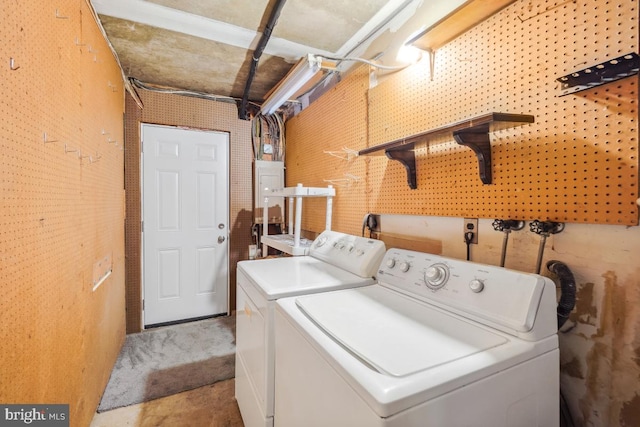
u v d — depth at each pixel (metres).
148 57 2.36
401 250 1.38
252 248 3.29
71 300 1.31
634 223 0.82
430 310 1.07
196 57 2.36
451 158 1.36
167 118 2.91
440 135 1.21
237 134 3.21
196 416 1.71
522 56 1.08
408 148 1.51
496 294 0.94
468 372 0.70
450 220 1.38
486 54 1.20
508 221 1.10
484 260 1.23
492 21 1.17
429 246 1.49
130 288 2.76
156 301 2.93
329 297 1.21
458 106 1.32
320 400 0.82
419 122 1.53
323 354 0.81
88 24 1.55
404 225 1.66
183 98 2.97
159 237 2.94
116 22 1.89
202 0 1.70
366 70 1.97
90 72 1.58
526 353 0.80
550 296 0.88
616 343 0.87
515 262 1.11
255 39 2.09
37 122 1.00
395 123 1.70
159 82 2.85
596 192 0.89
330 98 2.39
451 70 1.35
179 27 1.95
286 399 1.06
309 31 1.98
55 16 1.14
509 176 1.12
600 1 0.89
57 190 1.16
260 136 3.32
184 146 3.02
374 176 1.88
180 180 3.01
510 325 0.86
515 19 1.10
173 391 1.93
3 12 0.80
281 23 1.91
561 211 0.98
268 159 3.34
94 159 1.64
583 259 0.94
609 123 0.87
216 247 3.16
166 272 2.97
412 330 0.90
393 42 1.78
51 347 1.10
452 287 1.07
